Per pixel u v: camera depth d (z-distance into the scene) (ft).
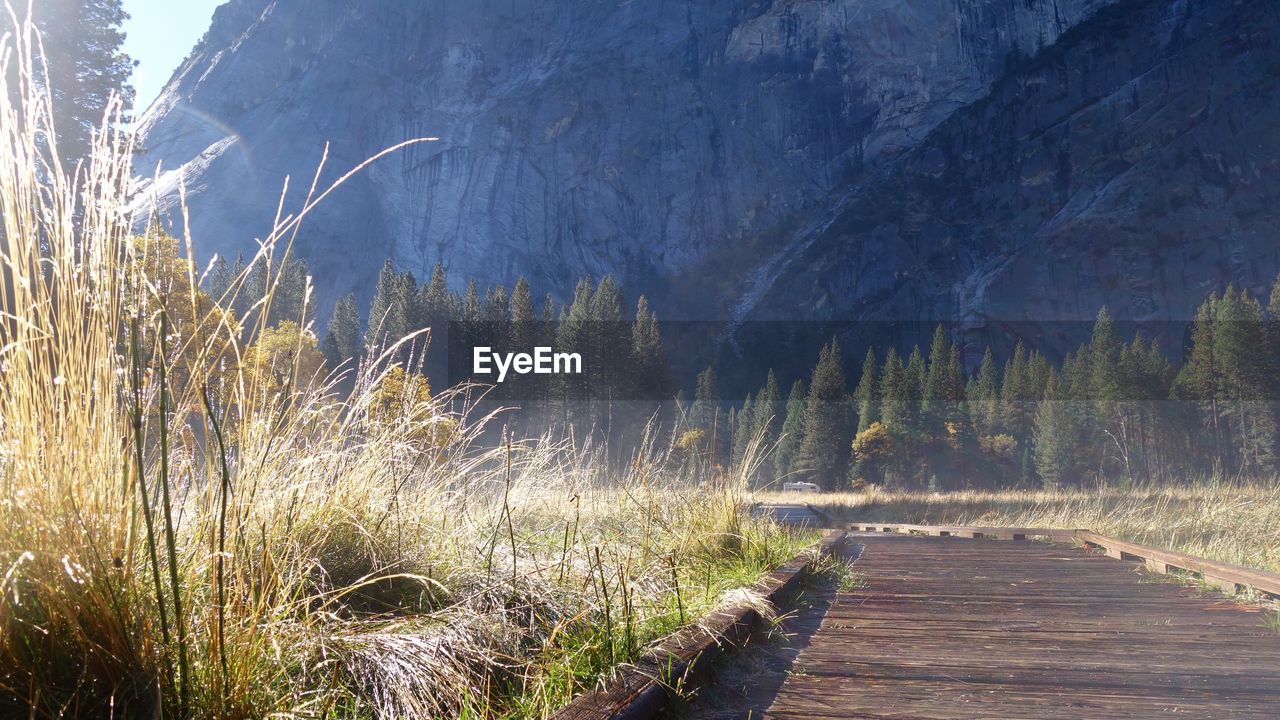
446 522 11.46
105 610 5.40
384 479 10.37
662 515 17.74
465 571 10.36
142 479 5.28
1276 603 16.48
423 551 10.23
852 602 18.02
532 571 10.96
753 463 20.65
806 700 9.50
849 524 55.62
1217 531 29.22
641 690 7.96
